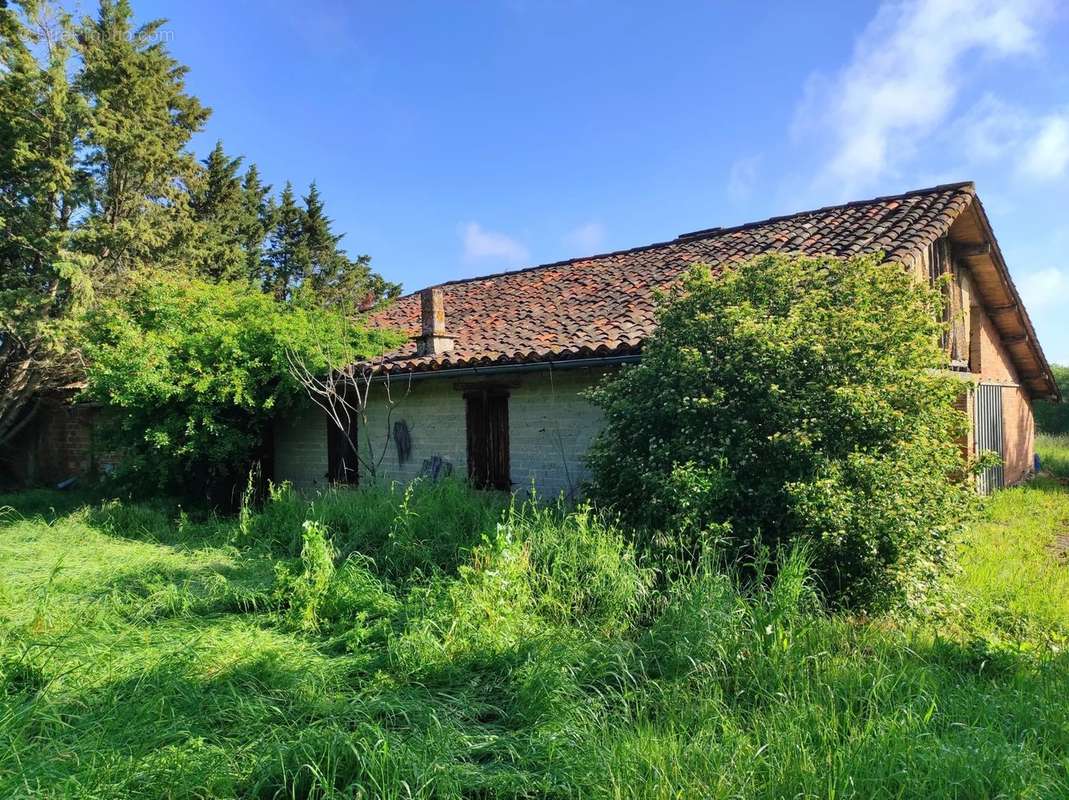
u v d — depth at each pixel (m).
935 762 3.02
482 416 10.73
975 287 13.59
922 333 6.37
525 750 3.38
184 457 11.23
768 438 5.85
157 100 18.52
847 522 5.24
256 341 11.04
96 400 12.66
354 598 5.57
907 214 10.84
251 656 4.53
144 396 10.50
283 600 5.86
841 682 4.03
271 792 3.11
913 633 4.87
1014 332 14.58
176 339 10.71
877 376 5.92
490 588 5.29
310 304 12.40
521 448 10.22
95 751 3.11
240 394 10.70
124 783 2.93
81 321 14.14
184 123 21.94
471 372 10.02
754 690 4.09
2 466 18.58
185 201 20.08
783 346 5.87
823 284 6.82
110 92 16.98
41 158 15.60
